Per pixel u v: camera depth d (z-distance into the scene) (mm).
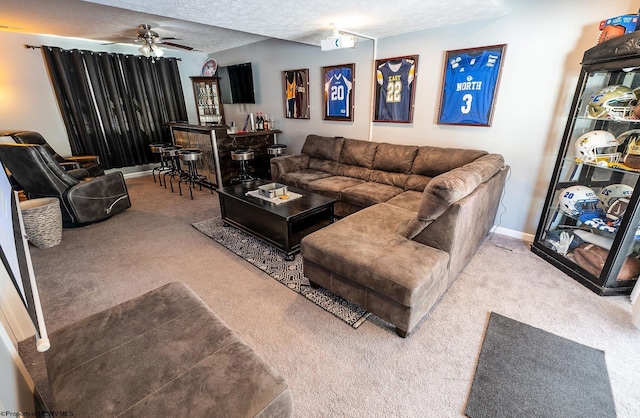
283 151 4867
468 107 3123
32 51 4496
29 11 3305
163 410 943
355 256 1879
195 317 1343
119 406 955
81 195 3295
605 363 1619
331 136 4543
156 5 2279
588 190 2398
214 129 4371
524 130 2855
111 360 1119
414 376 1557
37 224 2801
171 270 2561
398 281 1657
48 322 1957
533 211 2977
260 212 2859
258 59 5250
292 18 2754
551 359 1644
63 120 4906
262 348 1736
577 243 2496
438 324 1910
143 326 1284
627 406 1392
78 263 2668
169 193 4738
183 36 4703
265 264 2641
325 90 4379
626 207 2064
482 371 1577
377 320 1957
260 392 1006
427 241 2018
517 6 2646
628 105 2098
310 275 2188
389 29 3221
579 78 2291
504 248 2891
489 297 2164
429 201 1866
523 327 1873
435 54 3240
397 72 3568
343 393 1471
